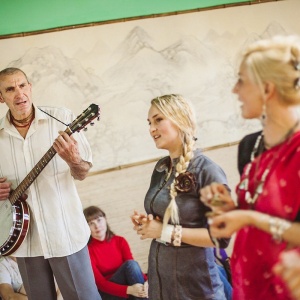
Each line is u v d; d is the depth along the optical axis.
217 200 1.61
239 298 1.71
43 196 2.79
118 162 3.76
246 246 1.64
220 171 2.06
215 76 3.90
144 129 3.80
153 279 2.19
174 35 3.81
